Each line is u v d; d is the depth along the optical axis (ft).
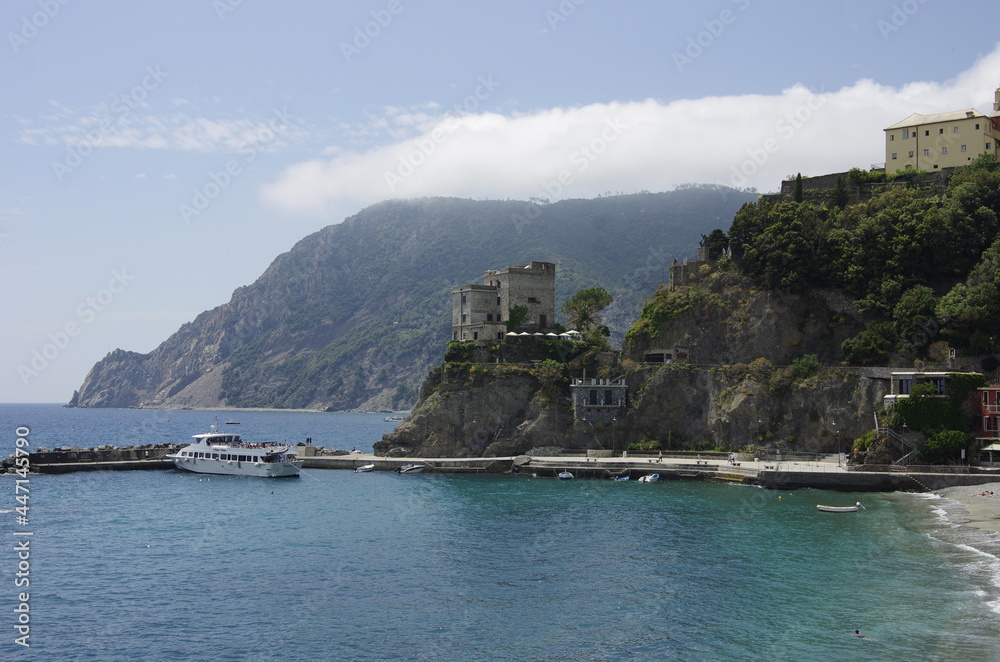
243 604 229.25
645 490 411.13
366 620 215.72
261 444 519.19
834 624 207.00
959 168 517.96
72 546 296.92
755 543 289.12
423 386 560.20
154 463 515.09
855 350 465.88
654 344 533.96
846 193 534.78
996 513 319.68
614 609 221.66
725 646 194.80
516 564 267.18
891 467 394.52
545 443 511.40
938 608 216.54
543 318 600.80
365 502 385.91
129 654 195.21
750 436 472.85
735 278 525.34
